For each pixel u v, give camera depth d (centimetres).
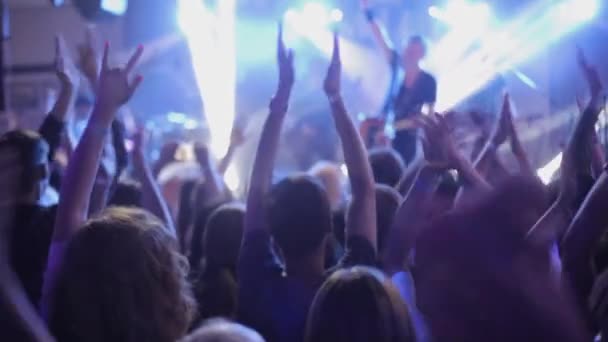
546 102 869
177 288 227
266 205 303
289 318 285
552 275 229
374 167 432
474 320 202
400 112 731
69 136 417
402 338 208
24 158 295
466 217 211
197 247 408
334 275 219
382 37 788
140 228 226
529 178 229
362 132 713
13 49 1562
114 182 377
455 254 205
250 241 301
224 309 329
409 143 693
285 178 298
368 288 212
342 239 373
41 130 366
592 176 315
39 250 300
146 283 220
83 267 220
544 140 800
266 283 292
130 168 554
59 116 370
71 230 270
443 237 208
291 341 283
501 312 201
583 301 254
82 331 217
